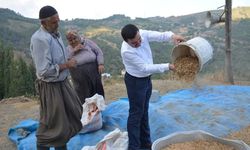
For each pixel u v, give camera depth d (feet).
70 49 20.47
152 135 19.02
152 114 20.79
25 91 64.59
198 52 14.87
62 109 14.96
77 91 20.49
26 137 20.98
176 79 16.26
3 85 68.90
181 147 15.05
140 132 17.30
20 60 68.39
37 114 28.37
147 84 16.06
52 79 14.66
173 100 24.67
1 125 25.88
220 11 34.45
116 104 23.56
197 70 15.72
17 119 27.37
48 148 15.61
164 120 20.16
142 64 14.99
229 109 22.34
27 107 31.53
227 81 34.68
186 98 25.29
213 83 33.40
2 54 73.41
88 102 19.20
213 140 15.49
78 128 15.78
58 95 14.90
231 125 19.95
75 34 20.22
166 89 31.17
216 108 22.57
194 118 21.04
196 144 15.28
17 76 64.80
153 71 14.96
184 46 15.83
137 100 15.88
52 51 14.57
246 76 46.80
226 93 26.08
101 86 21.22
